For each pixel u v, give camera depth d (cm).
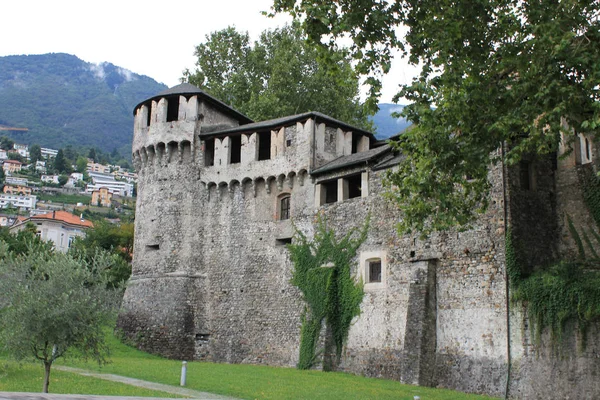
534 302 3278
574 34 2327
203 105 5384
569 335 3141
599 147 3556
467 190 2808
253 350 4734
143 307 5097
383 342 4003
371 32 2678
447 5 2619
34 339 2502
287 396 2830
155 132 5341
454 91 2597
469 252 3641
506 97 2586
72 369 3472
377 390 3191
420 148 2641
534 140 2462
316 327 4372
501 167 3581
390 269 4072
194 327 4988
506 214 3509
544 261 3553
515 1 2684
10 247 6669
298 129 4869
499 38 2703
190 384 3081
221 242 5091
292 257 4681
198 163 5262
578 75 2522
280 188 4900
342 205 4488
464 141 2642
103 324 2747
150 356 4838
